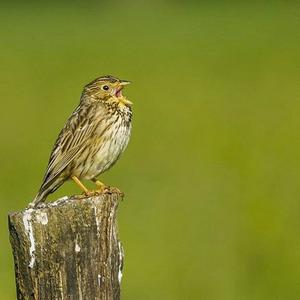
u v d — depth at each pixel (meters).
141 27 37.88
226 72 29.41
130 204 17.02
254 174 17.23
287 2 33.16
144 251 14.77
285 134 20.34
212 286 13.58
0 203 17.47
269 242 14.15
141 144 21.23
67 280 6.88
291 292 13.35
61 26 38.56
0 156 20.77
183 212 16.28
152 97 26.75
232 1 39.59
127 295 13.41
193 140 21.19
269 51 31.45
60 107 25.86
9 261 14.20
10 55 33.88
